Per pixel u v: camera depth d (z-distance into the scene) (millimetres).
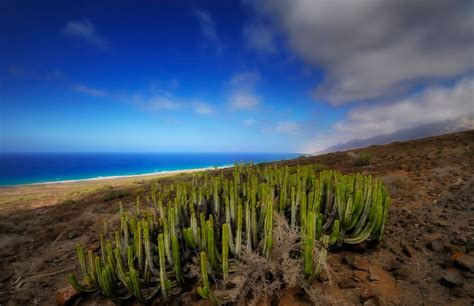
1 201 24672
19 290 4414
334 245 4027
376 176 8414
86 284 3895
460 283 2789
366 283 3082
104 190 18078
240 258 3285
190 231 3660
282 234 3373
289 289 3090
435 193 6301
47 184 51375
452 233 4086
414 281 3021
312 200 3865
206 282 2783
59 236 7312
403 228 4617
